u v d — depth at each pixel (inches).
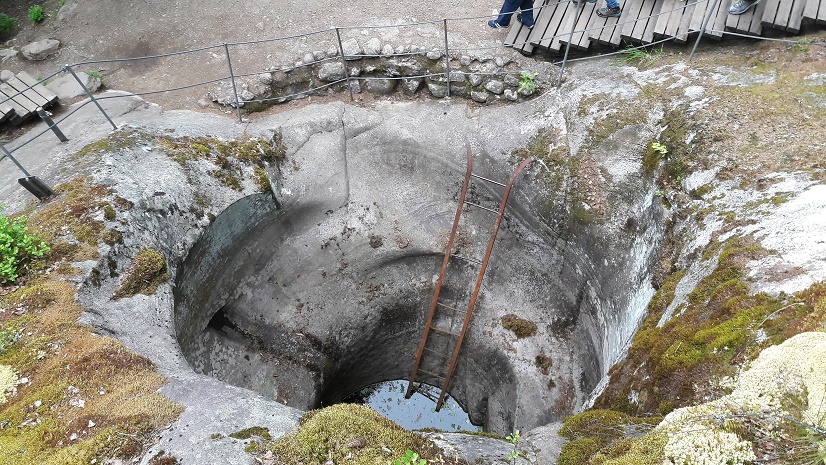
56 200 229.5
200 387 165.5
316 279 336.5
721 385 146.3
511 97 314.7
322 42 336.8
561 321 328.8
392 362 392.2
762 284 165.0
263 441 145.5
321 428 146.2
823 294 147.4
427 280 355.9
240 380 306.8
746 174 213.3
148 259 218.4
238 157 280.5
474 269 343.6
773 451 119.3
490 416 358.9
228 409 155.6
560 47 311.7
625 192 260.5
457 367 379.2
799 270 160.7
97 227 217.3
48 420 154.7
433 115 321.4
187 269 250.4
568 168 278.4
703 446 123.3
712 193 219.1
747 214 197.5
